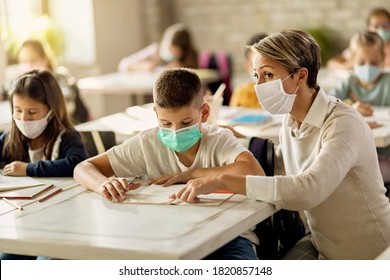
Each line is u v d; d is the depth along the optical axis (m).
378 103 3.78
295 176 1.94
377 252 2.10
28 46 4.49
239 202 1.98
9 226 1.86
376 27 5.22
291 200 1.91
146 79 5.43
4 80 4.83
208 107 2.21
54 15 6.58
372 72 3.68
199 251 1.65
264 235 2.28
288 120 2.19
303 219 2.86
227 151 2.21
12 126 2.70
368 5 6.74
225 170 2.14
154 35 7.37
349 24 6.85
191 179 2.18
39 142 2.70
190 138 2.12
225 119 3.53
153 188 2.16
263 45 2.04
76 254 1.70
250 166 2.14
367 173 2.07
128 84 5.18
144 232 1.75
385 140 2.90
